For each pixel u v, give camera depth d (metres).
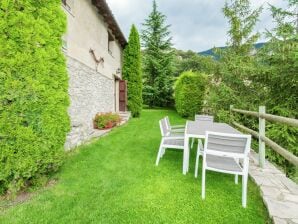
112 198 2.70
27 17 2.67
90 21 7.44
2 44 2.45
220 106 7.84
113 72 11.07
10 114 2.51
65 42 5.42
